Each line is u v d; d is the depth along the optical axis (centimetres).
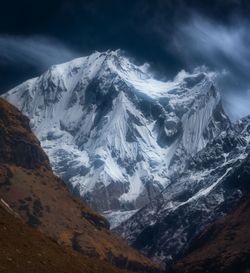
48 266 7488
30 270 7050
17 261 7131
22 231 8219
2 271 6644
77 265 8075
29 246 7775
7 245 7456
